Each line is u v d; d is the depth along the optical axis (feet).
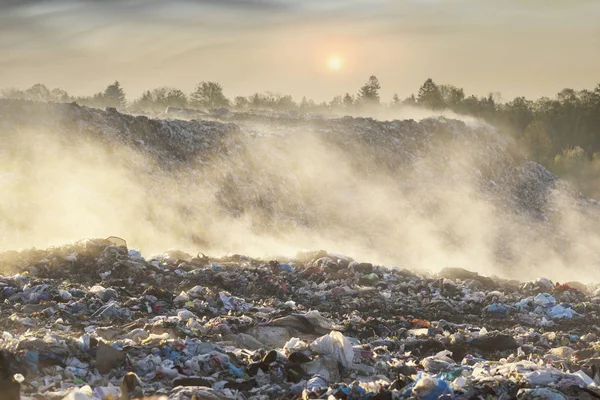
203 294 59.98
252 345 46.98
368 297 67.41
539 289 77.92
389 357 44.45
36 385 34.91
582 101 488.02
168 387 35.47
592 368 43.06
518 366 38.06
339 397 33.12
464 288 75.82
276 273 73.56
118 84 397.19
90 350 39.06
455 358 48.65
